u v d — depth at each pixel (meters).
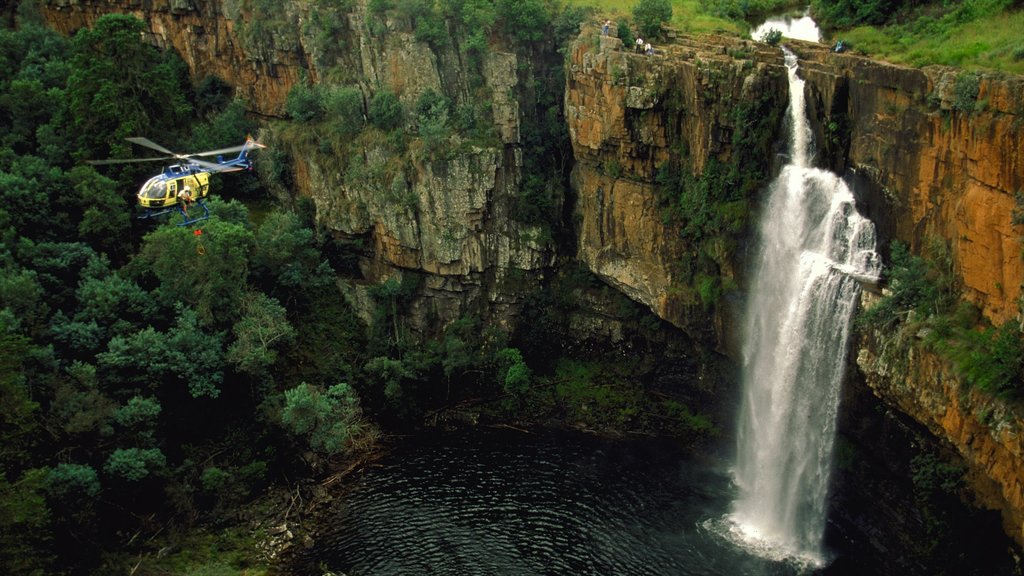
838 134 63.22
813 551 64.81
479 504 71.31
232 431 74.62
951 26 66.38
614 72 73.44
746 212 69.19
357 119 87.88
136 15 104.50
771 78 66.00
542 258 87.00
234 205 83.75
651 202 77.56
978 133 50.38
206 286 74.25
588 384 85.75
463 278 86.88
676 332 81.75
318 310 87.44
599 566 64.00
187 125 96.44
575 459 77.06
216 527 68.12
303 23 91.25
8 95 88.38
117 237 80.75
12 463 60.31
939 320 53.56
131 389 69.31
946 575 54.81
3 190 74.50
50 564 60.56
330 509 71.00
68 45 100.81
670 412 81.88
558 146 87.75
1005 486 49.38
